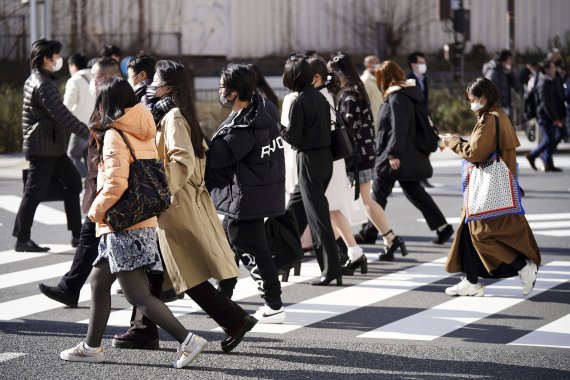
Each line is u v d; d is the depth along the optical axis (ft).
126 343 33.19
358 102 47.70
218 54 155.22
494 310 38.58
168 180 30.76
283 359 31.63
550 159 87.10
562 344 33.37
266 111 34.91
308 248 47.91
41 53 49.06
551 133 86.43
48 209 68.74
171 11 148.66
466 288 41.09
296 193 44.73
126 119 29.66
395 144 49.90
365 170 48.16
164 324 30.58
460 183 80.07
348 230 45.83
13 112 105.81
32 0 104.78
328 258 42.93
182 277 31.37
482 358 31.58
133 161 29.66
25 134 49.98
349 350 32.68
